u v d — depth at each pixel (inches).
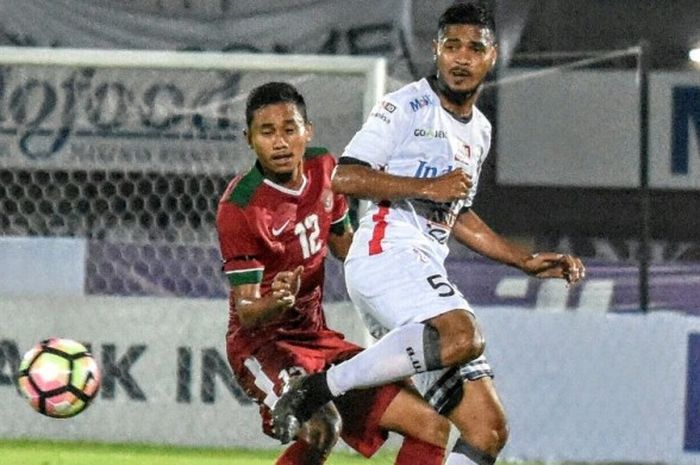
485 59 690.8
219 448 1141.7
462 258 1363.2
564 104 1547.7
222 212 719.7
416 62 1519.4
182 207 1425.9
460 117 707.4
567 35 1553.9
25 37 1528.1
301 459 719.7
